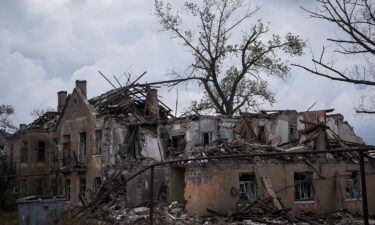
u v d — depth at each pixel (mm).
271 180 25062
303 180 26781
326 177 27078
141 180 28922
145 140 31875
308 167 26641
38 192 37375
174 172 26969
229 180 23875
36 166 37625
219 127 31734
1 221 20734
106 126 31656
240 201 24141
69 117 35875
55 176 36531
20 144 38188
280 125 32844
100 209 25844
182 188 27078
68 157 34594
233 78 43000
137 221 21062
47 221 16094
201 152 24141
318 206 26359
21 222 16031
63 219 17422
